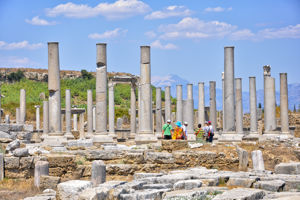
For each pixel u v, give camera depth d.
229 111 39.09
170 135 33.56
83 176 25.23
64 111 74.56
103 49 37.84
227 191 17.23
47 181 21.67
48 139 35.31
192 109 57.97
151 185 19.02
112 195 16.80
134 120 56.72
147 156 26.56
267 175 22.42
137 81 56.75
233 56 39.56
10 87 120.88
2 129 34.25
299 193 17.56
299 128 62.44
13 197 19.61
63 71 144.00
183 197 16.44
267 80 42.47
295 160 31.47
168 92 65.44
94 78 143.88
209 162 27.27
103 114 37.34
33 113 92.56
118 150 27.12
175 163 26.69
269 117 42.22
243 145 34.09
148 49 38.72
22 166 24.08
